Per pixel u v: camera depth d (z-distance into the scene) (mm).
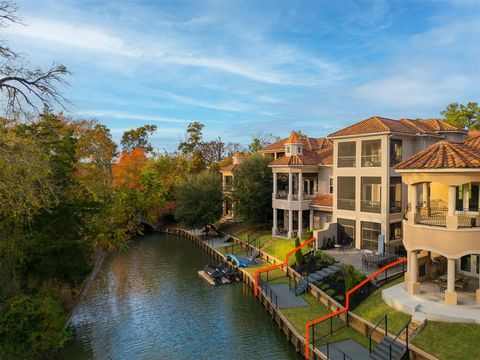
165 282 32750
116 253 44000
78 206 23625
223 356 19375
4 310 16688
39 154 19016
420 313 17969
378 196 32125
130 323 23875
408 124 35625
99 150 43344
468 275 22906
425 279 22500
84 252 23078
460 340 15758
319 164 40188
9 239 18891
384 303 20141
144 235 57469
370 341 16875
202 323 23766
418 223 19922
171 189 62469
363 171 33000
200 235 51625
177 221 62938
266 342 20906
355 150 33844
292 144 41031
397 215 32250
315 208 39594
